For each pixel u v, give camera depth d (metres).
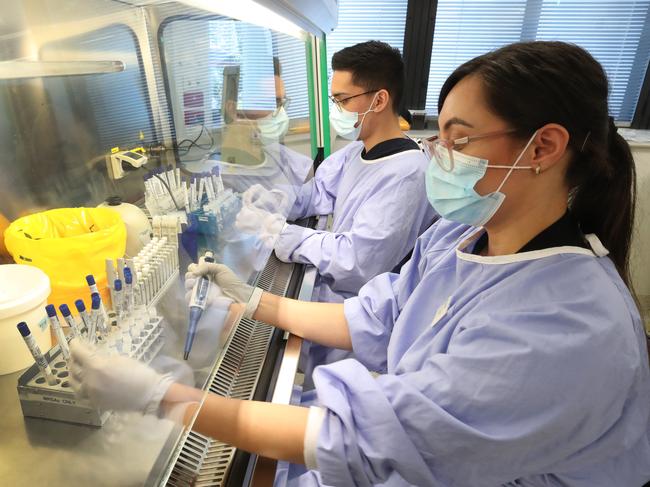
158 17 1.47
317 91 2.28
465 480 0.67
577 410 0.58
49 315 0.65
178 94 1.58
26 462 0.54
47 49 1.19
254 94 1.74
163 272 0.87
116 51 1.43
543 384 0.58
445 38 2.87
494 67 0.64
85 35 1.31
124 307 0.73
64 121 1.27
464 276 0.80
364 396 0.68
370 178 1.57
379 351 1.05
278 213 1.56
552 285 0.65
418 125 3.10
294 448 0.68
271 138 1.78
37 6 1.14
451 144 0.71
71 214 0.99
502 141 0.66
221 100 1.67
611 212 0.70
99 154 1.39
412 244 1.53
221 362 0.85
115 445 0.56
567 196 0.70
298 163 2.00
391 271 1.51
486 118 0.66
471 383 0.62
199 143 1.63
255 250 1.25
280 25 1.27
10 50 1.09
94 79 1.36
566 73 0.62
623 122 2.94
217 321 0.84
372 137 1.68
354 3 2.85
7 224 0.95
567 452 0.62
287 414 0.70
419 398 0.64
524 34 2.81
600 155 0.65
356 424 0.68
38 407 0.59
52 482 0.52
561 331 0.59
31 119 1.16
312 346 1.16
